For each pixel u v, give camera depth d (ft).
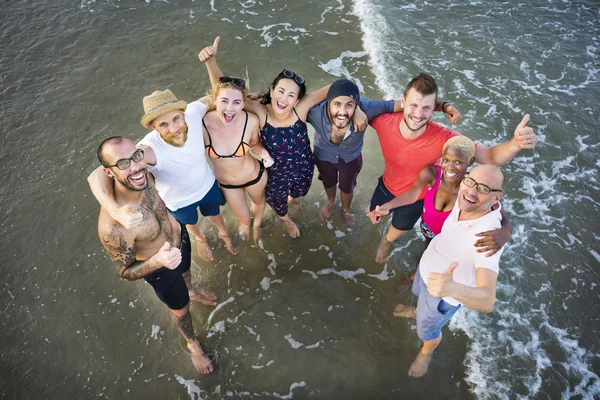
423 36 26.91
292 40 26.91
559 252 17.57
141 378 14.97
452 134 13.09
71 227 18.79
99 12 28.81
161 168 13.01
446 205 12.73
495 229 10.67
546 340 15.34
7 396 14.51
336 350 15.52
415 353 15.39
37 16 28.43
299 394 14.57
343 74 24.75
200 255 18.10
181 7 29.37
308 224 19.13
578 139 21.34
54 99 23.70
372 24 27.81
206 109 13.62
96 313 16.44
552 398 14.12
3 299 16.74
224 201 16.25
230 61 25.77
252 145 14.52
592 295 16.43
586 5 28.66
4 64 25.40
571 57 25.27
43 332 15.94
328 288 17.16
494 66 24.91
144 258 12.15
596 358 14.90
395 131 13.50
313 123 14.58
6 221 18.95
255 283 17.39
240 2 29.86
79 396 14.56
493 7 28.91
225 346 15.72
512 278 16.90
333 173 16.62
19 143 21.74
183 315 13.70
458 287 9.96
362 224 18.99
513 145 12.01
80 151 21.42
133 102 23.58
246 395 14.58
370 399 14.38
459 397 14.32
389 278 17.39
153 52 26.27
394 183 14.96
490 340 15.40
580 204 19.03
